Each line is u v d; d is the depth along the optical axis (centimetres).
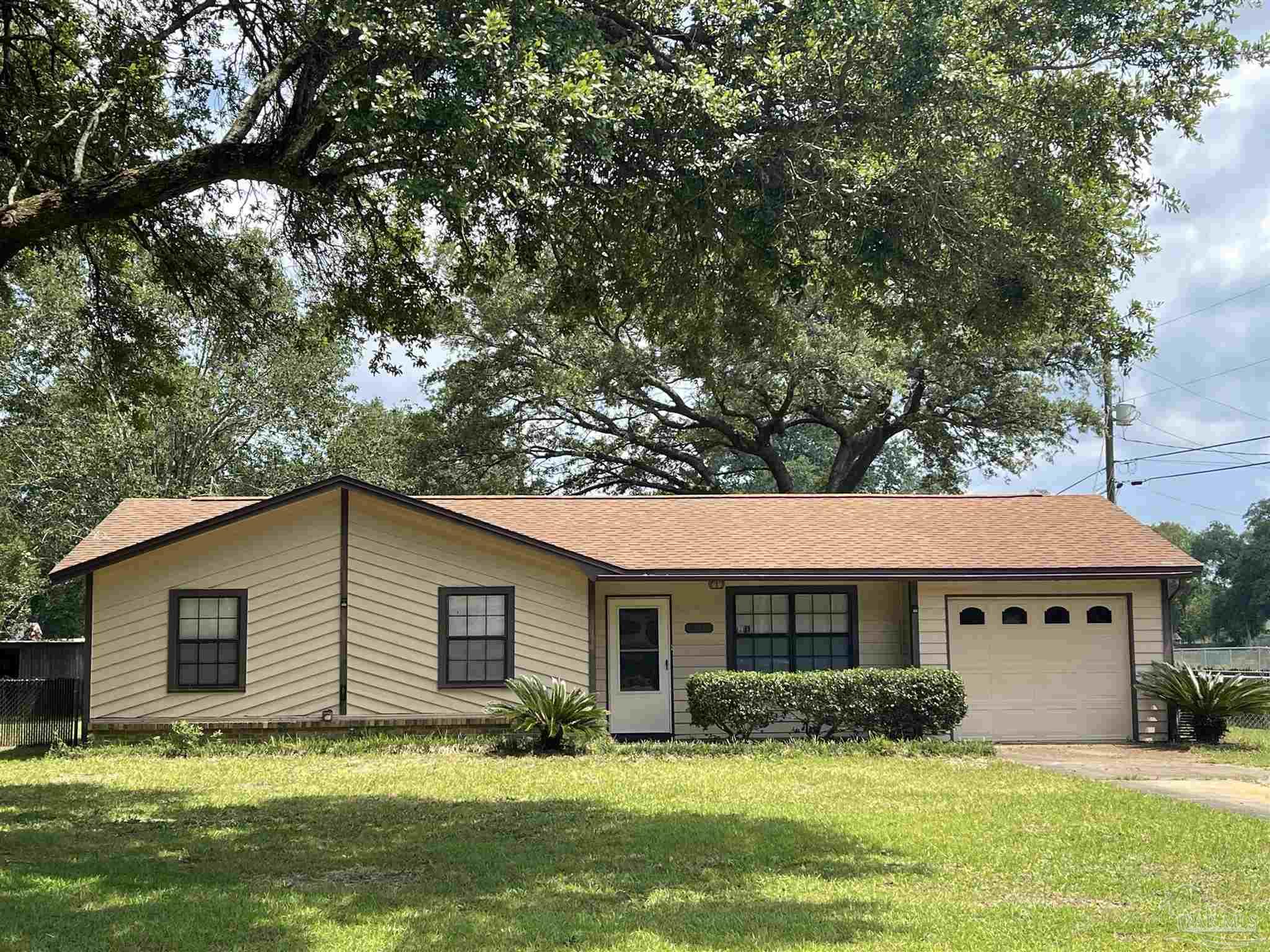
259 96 1246
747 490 6512
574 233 1395
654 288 1452
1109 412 4197
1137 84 1276
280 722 2023
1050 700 2180
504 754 1908
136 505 2392
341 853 1132
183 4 1478
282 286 2333
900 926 851
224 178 1227
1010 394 4256
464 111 1052
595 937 822
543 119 1088
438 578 2077
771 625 2217
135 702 2017
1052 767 1770
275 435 4247
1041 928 843
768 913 894
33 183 1484
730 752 1923
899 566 2167
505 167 1114
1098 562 2181
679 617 2205
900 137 1212
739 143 1223
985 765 1786
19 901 914
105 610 2030
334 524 2069
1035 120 1276
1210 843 1161
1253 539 9288
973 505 2536
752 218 1256
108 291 1714
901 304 1369
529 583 2091
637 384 4219
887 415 4534
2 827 1260
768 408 4419
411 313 1627
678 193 1273
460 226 1493
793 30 1225
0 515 3791
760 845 1159
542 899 948
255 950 792
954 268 1242
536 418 4322
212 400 3988
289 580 2053
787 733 2147
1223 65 1238
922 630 2180
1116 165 1309
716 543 2277
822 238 1308
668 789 1528
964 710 2058
